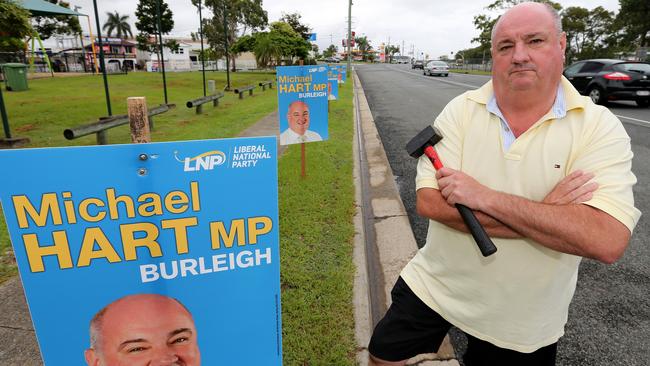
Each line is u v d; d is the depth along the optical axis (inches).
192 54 2431.1
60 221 43.1
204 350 52.1
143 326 48.8
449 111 60.4
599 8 1619.1
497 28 53.2
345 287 107.1
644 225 154.2
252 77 1069.8
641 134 299.0
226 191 47.9
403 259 130.2
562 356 90.4
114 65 1539.1
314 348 87.1
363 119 407.5
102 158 42.8
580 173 48.7
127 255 46.2
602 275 122.8
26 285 43.9
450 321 61.5
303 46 1342.3
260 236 50.7
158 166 44.8
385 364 69.8
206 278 49.9
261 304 53.2
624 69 434.9
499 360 60.3
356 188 184.7
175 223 46.9
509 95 52.4
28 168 41.0
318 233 137.8
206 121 364.5
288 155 241.0
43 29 1467.8
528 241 53.1
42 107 433.4
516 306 56.1
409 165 243.1
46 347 46.3
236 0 1551.4
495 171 54.9
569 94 51.7
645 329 98.6
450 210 55.6
